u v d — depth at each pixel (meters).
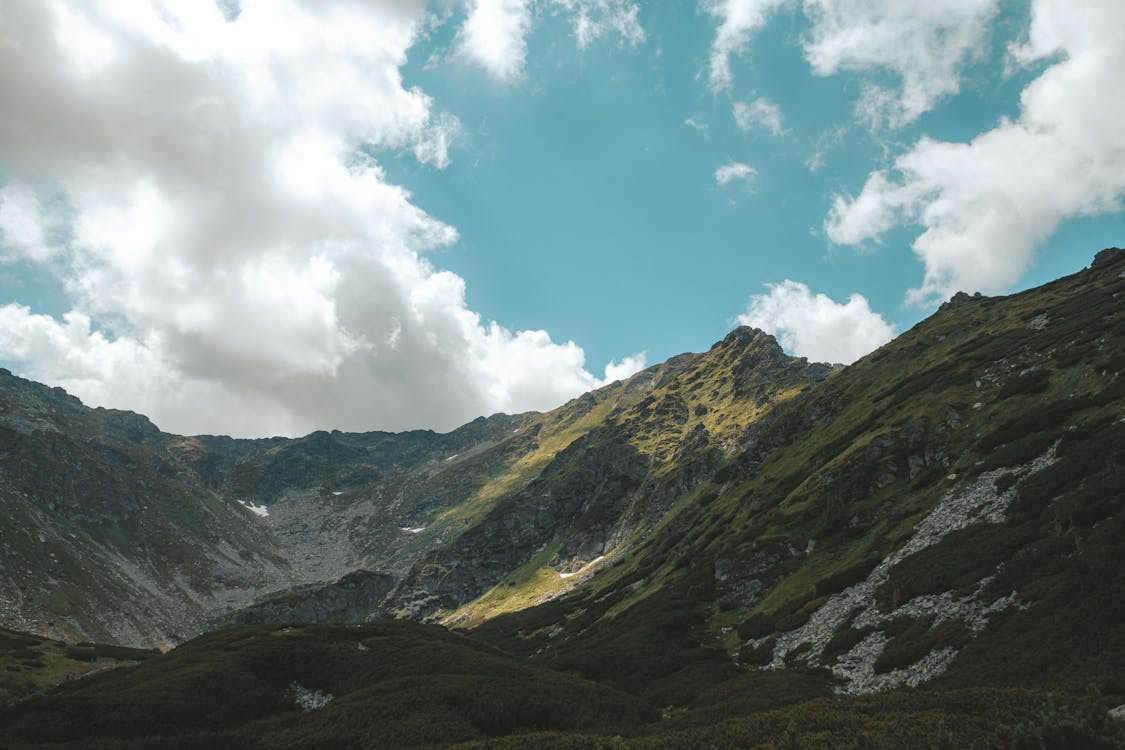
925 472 93.56
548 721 59.41
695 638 92.38
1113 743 23.50
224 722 61.06
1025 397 91.69
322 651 80.31
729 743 33.44
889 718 32.28
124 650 122.00
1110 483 57.22
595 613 149.50
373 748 50.94
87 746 53.28
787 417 178.50
